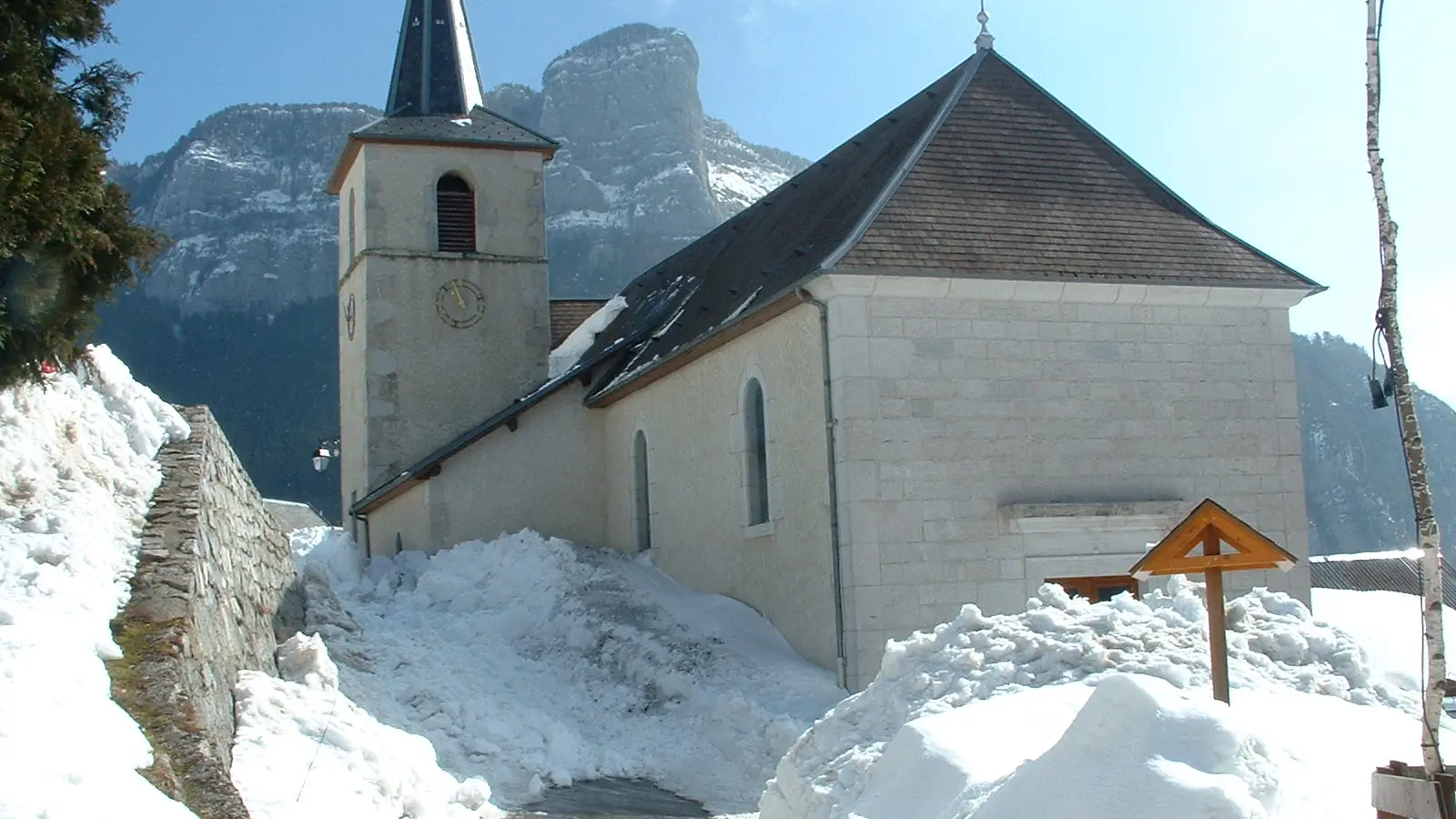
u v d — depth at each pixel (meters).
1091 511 17.52
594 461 26.92
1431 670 7.49
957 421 17.38
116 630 9.18
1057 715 8.81
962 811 7.26
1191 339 18.59
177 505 11.64
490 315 31.42
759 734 15.52
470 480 26.41
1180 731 6.32
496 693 17.23
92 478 11.34
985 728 8.52
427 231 31.30
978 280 17.41
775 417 18.91
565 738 15.62
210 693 9.83
